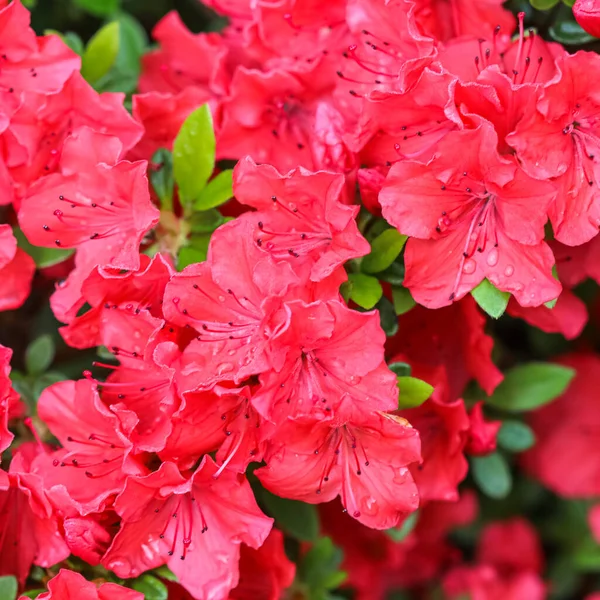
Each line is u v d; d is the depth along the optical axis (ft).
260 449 2.64
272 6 2.80
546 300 2.63
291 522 2.81
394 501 2.65
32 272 2.79
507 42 2.74
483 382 2.82
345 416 2.61
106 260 2.75
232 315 2.66
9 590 2.70
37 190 2.74
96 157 2.72
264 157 2.83
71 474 2.70
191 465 2.65
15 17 2.75
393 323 2.75
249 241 2.63
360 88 2.76
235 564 2.66
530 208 2.63
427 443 2.80
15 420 2.82
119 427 2.65
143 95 2.82
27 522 2.73
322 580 2.92
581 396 3.12
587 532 3.21
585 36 2.77
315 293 2.64
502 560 3.25
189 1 3.18
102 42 2.88
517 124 2.63
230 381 2.60
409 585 3.25
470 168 2.63
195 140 2.75
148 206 2.67
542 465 3.15
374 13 2.74
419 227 2.65
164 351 2.62
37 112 2.76
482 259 2.66
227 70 2.92
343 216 2.63
